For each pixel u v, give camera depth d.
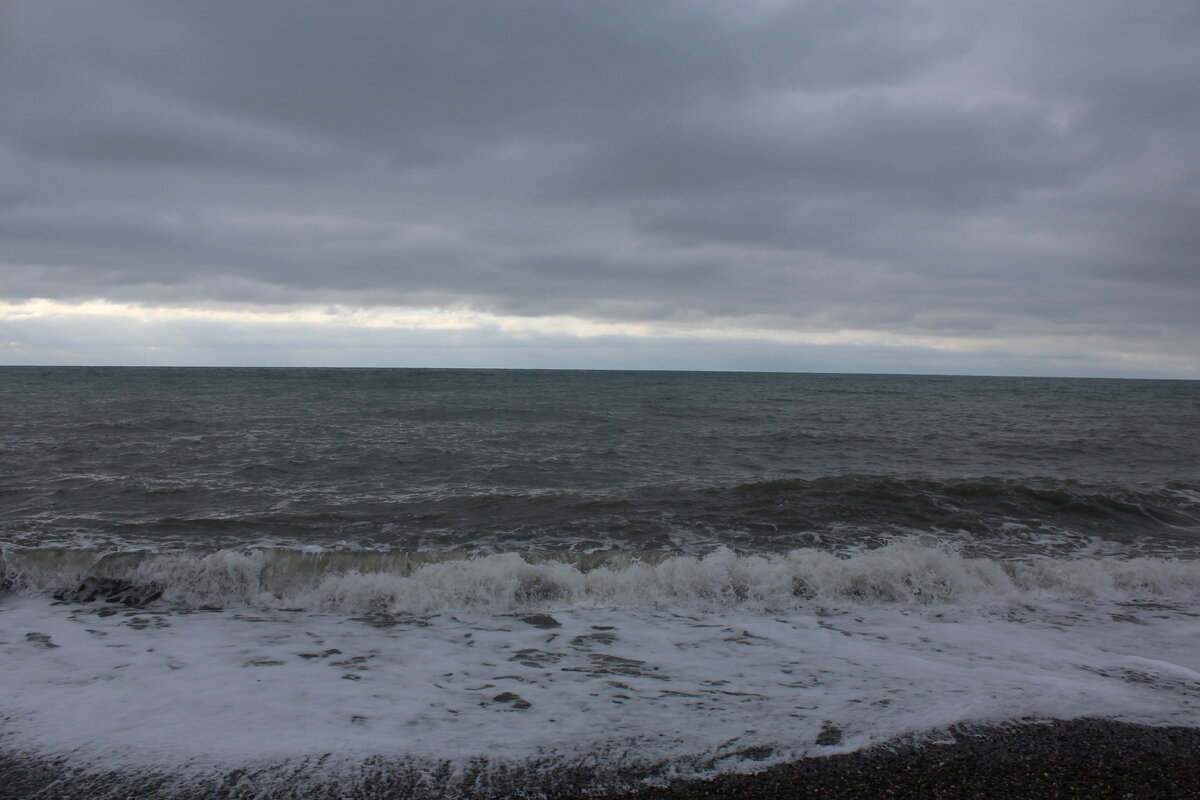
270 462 14.65
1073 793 3.36
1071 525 10.51
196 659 5.16
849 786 3.38
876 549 9.12
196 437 18.44
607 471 14.36
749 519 10.42
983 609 6.85
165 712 4.13
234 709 4.20
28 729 3.85
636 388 55.31
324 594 6.95
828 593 7.18
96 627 5.98
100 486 11.88
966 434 23.09
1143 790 3.40
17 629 5.85
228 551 7.56
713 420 26.66
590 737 3.86
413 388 47.47
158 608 6.64
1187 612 6.77
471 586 6.99
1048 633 6.08
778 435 21.67
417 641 5.76
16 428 19.56
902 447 19.42
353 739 3.80
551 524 9.96
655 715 4.18
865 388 66.38
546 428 22.58
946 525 10.35
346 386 49.00
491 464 14.94
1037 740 3.88
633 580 7.20
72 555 7.38
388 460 15.23
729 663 5.22
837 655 5.42
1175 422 29.97
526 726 4.00
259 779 3.36
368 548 8.63
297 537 9.04
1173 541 9.80
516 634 5.99
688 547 9.03
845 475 13.75
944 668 5.09
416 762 3.55
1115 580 7.56
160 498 11.12
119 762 3.49
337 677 4.82
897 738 3.88
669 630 6.12
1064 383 118.94
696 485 12.81
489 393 43.19
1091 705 4.35
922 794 3.33
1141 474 15.45
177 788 3.26
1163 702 4.43
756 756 3.65
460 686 4.68
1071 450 19.44
